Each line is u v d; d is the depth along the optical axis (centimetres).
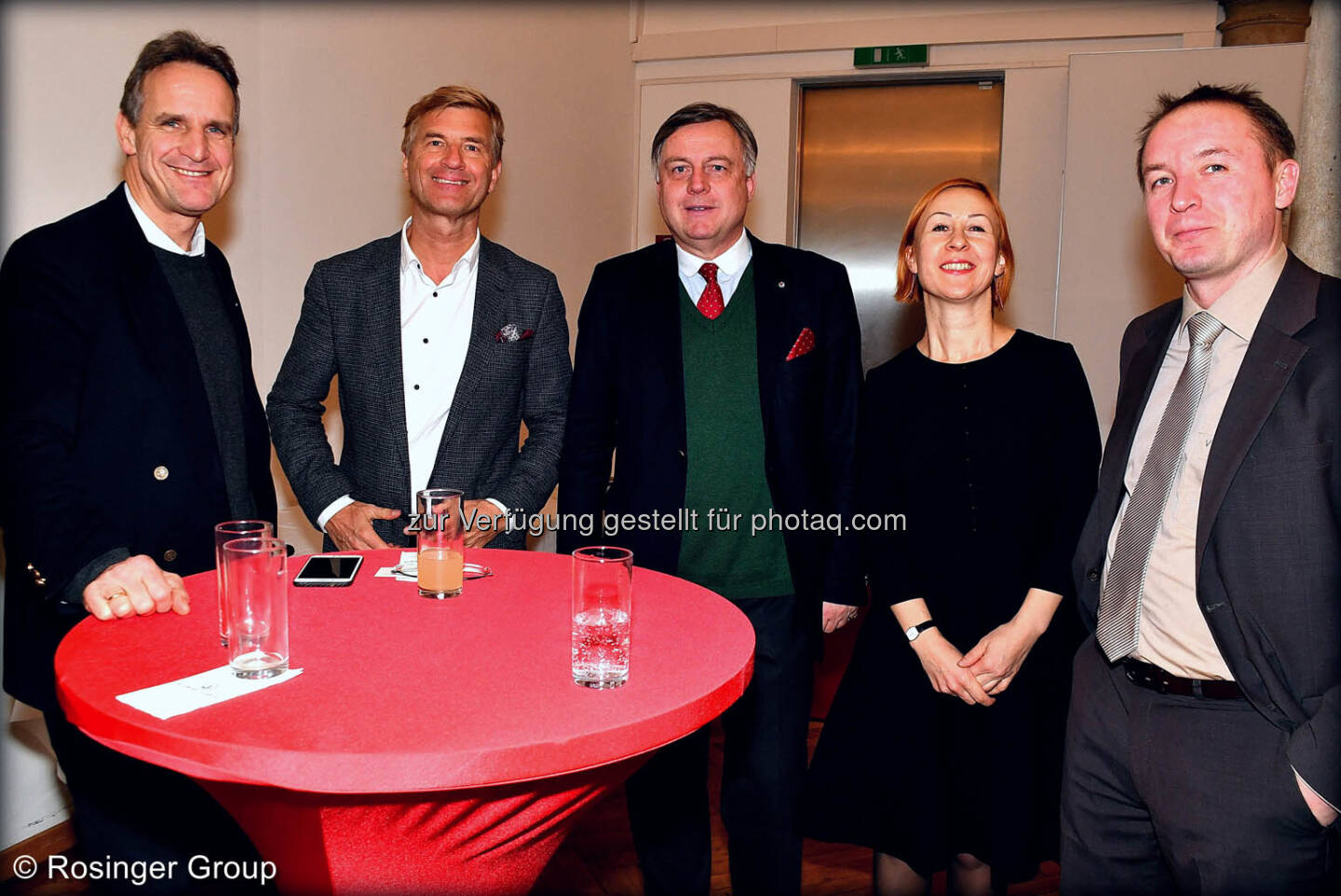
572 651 122
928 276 194
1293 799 141
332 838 112
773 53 505
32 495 147
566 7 448
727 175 204
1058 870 253
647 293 214
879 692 197
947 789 193
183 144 176
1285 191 150
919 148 507
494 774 98
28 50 211
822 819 201
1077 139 423
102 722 105
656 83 527
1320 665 138
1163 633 154
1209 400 152
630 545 211
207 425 179
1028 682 188
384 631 136
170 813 163
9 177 209
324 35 302
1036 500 189
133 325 170
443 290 229
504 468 236
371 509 211
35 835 233
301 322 234
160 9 244
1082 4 461
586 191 480
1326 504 138
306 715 106
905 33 481
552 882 240
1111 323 424
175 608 138
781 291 212
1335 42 349
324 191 307
